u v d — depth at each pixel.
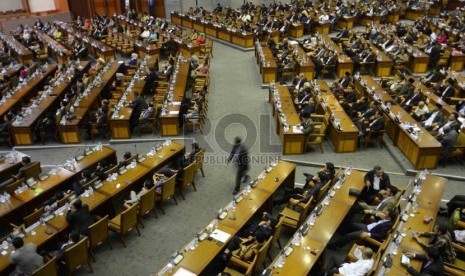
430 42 23.28
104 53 25.52
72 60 24.66
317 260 8.38
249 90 21.08
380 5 34.38
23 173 12.16
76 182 11.29
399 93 17.47
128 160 12.40
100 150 13.35
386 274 7.69
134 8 38.47
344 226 10.27
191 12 35.53
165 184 11.16
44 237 9.22
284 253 8.28
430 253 7.82
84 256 9.05
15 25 35.72
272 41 25.44
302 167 13.92
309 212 10.59
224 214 9.66
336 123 14.58
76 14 38.50
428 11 34.62
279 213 10.82
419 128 13.70
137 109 16.55
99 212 10.92
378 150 14.66
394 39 24.25
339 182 10.85
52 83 20.09
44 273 8.13
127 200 11.38
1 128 15.66
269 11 34.72
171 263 8.16
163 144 13.53
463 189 12.13
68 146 15.77
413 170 12.95
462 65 22.03
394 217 9.45
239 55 27.23
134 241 10.51
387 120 15.13
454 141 12.73
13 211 10.36
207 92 19.84
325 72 22.00
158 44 26.59
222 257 8.76
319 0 39.12
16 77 21.84
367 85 18.09
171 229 10.94
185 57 24.00
